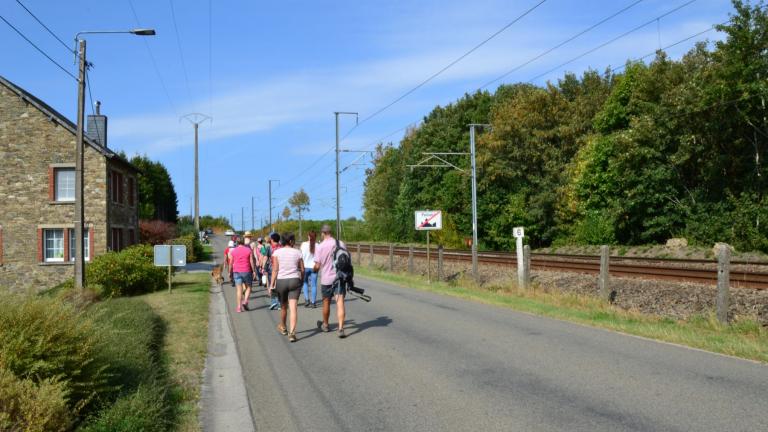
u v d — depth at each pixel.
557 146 50.25
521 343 9.28
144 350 7.57
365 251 44.59
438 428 5.41
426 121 71.38
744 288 12.99
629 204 34.91
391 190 79.62
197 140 55.78
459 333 10.34
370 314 13.07
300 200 105.06
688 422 5.32
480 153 51.12
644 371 7.27
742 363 7.67
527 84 61.88
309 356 8.73
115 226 30.50
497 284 19.86
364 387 6.91
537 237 50.22
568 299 15.09
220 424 5.73
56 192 28.94
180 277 26.72
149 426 5.21
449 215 52.88
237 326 11.87
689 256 25.12
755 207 28.62
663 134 33.78
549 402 6.08
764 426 5.16
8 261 28.47
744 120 29.00
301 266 10.36
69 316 5.75
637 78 39.75
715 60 30.42
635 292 14.99
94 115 33.91
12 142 28.73
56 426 4.77
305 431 5.47
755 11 28.39
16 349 5.10
